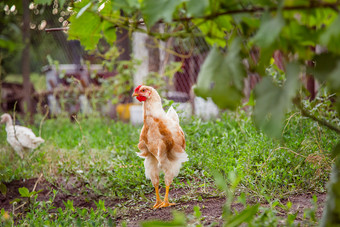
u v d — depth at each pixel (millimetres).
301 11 1360
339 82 1271
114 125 8188
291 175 3854
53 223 3373
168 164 3768
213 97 1334
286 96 1242
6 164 5727
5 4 1660
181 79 9477
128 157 5285
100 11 1826
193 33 1655
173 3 1300
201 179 4285
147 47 9477
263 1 1342
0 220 3566
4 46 1259
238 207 3402
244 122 5816
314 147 4152
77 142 6672
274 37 1246
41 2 1683
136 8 1555
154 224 1553
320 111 4449
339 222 1728
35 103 10555
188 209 3588
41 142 5820
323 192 3648
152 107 3709
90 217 3471
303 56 1404
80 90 9445
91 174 4746
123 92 9297
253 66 1453
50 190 4512
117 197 4262
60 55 10648
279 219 2717
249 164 4066
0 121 6531
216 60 1365
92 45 2031
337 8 1304
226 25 1566
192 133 5727
